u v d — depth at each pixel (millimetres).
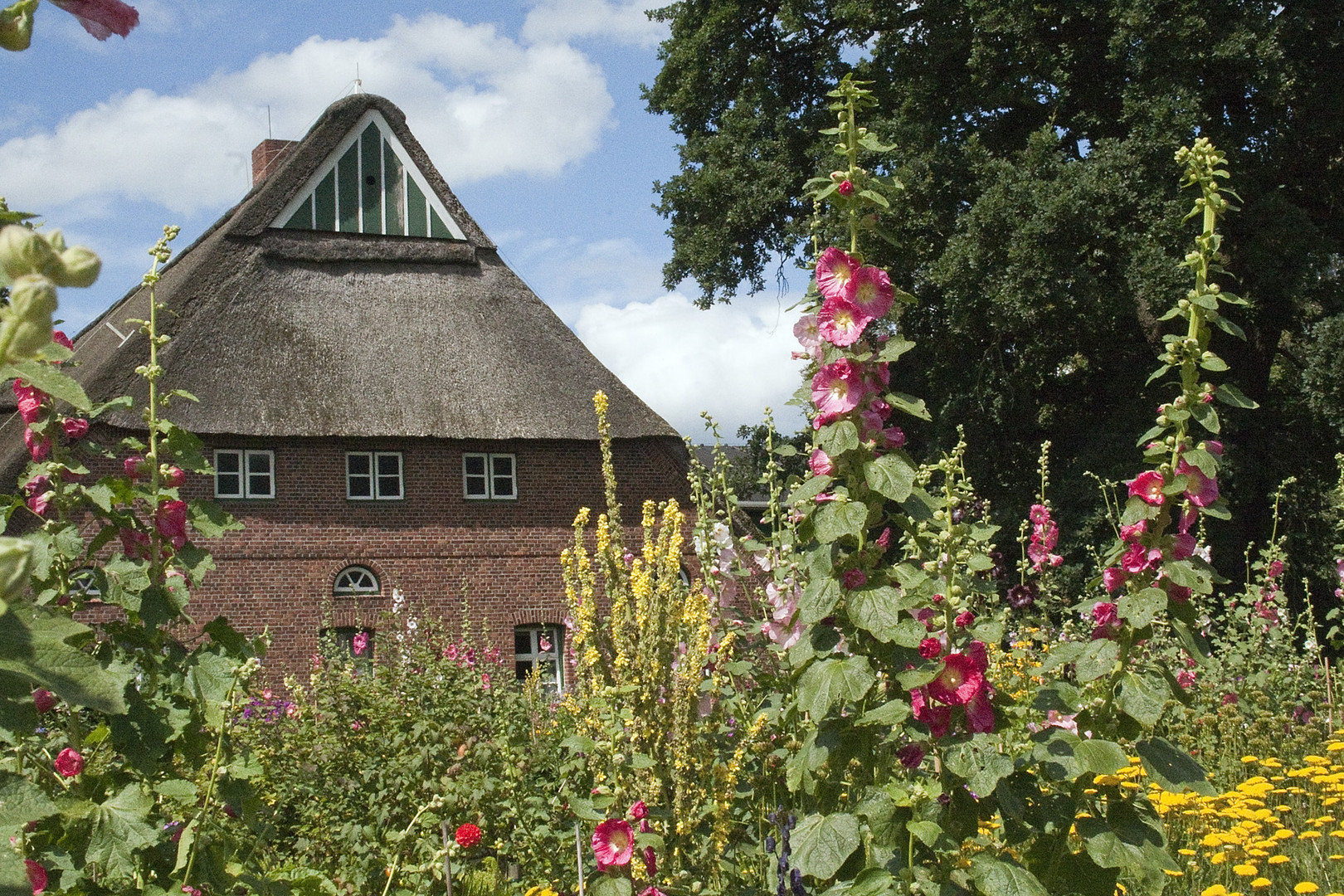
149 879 3176
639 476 20703
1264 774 6449
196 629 16109
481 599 19578
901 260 20969
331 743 7969
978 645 3217
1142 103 19312
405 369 19953
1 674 1460
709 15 24156
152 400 3889
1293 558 20141
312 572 18656
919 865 3096
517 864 6496
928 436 21812
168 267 23797
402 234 21719
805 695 3109
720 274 23656
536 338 21312
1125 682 3326
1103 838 3164
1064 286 19047
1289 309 20859
